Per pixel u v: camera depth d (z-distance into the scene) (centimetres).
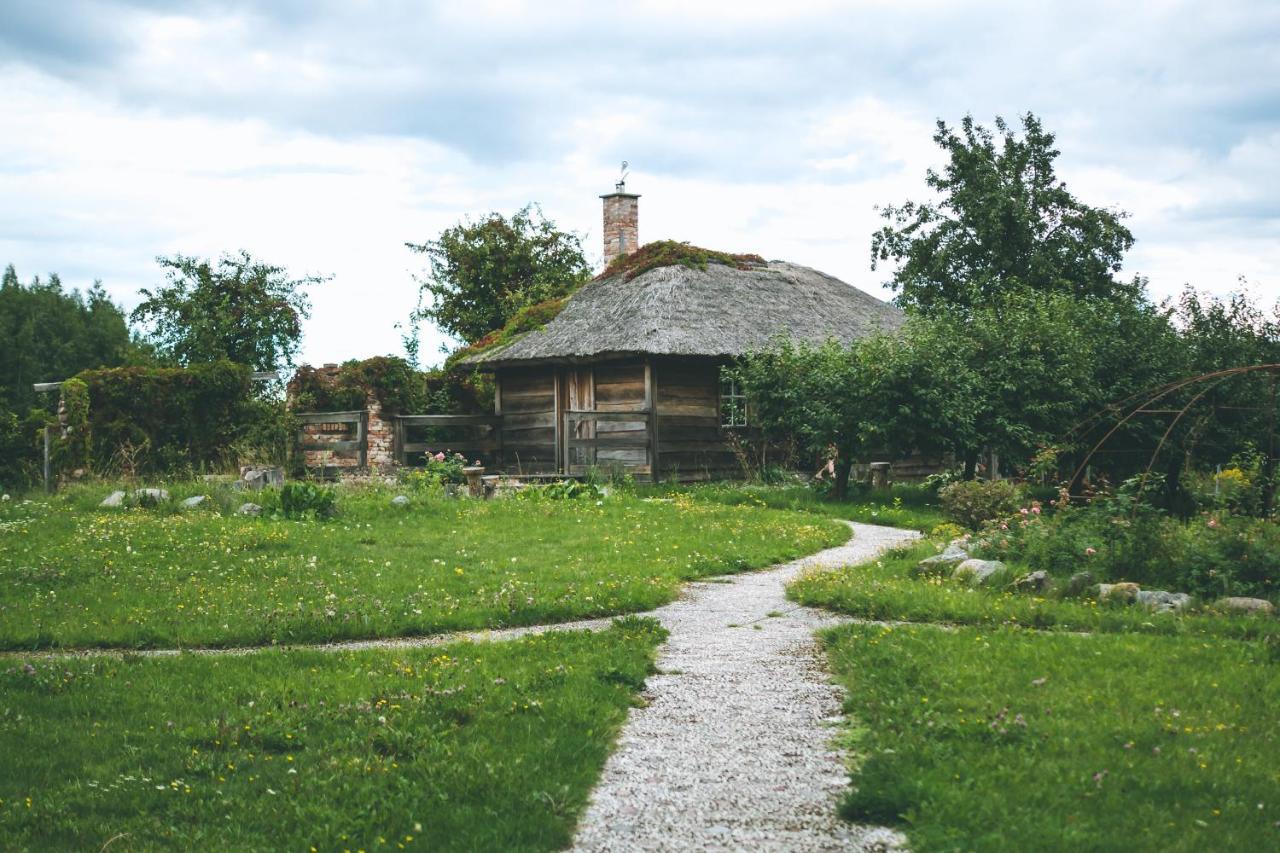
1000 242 3762
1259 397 2425
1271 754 645
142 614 1083
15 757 667
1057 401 2319
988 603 1080
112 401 2341
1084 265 3806
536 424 2830
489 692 786
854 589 1159
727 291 2853
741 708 780
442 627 1055
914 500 2248
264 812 588
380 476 2330
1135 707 727
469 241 4534
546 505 1961
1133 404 2425
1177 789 588
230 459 2452
